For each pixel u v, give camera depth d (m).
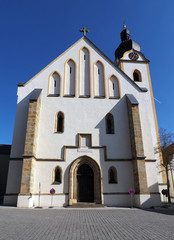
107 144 23.42
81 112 24.56
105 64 27.38
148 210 17.50
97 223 10.48
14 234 7.75
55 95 24.91
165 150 29.20
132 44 38.62
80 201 21.73
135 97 26.33
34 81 25.27
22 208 17.86
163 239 7.13
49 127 23.41
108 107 25.22
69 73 26.48
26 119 23.56
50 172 21.55
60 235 7.73
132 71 35.69
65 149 22.53
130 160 22.86
